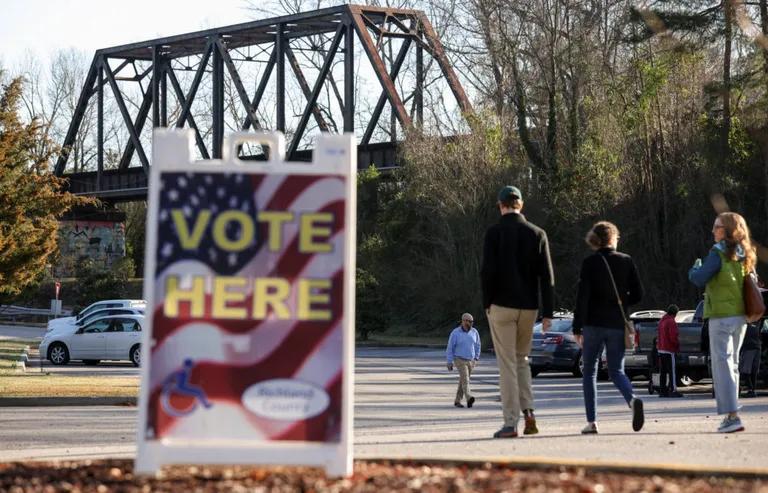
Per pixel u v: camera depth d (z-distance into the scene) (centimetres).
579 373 3825
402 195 8162
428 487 842
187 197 891
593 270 1462
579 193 6706
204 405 881
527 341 1423
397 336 8162
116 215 12012
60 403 2691
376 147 8950
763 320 2738
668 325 2711
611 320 1458
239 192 892
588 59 6831
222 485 869
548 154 6962
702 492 827
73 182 11644
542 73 6988
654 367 2842
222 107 9794
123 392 2848
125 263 11738
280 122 9100
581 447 1255
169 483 882
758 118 5134
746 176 5675
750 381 2597
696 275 1444
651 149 6531
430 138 7631
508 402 1405
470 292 7281
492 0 7088
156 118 10306
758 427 1578
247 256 890
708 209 6066
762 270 5609
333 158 896
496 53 7050
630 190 6581
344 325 888
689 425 1641
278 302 888
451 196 7250
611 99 6781
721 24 5081
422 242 8075
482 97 7431
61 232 11088
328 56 8712
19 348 5828
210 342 884
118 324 4656
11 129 3681
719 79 6134
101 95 10938
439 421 2056
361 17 8706
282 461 881
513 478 895
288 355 886
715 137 5575
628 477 923
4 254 3538
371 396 2900
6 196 3612
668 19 5091
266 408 883
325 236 893
